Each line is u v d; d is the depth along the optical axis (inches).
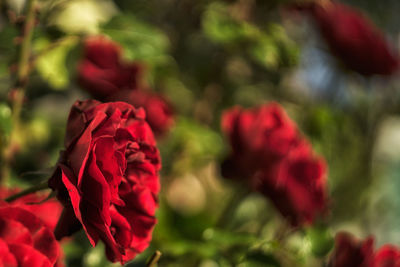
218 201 45.2
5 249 27.3
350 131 47.9
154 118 36.4
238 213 36.9
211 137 39.8
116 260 28.0
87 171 27.1
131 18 34.4
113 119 27.5
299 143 34.3
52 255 28.0
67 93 40.3
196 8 42.6
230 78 45.1
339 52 39.4
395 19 60.9
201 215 35.8
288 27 44.6
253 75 45.5
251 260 32.0
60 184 27.6
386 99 49.8
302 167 34.0
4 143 32.3
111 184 27.2
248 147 34.1
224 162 34.8
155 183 28.3
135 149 28.1
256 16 41.4
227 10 39.6
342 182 50.7
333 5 39.5
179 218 35.6
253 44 36.5
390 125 64.9
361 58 39.0
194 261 34.5
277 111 34.4
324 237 33.2
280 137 34.0
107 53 36.4
